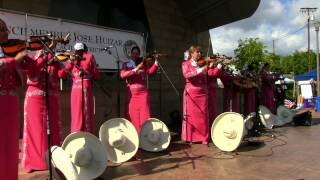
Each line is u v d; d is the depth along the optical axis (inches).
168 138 263.6
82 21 333.4
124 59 333.1
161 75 400.2
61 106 297.3
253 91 366.0
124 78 267.3
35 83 203.8
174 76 432.1
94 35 310.3
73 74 231.9
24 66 198.7
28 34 265.7
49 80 206.7
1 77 140.1
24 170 206.8
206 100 290.0
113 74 343.9
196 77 285.1
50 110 206.8
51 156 171.5
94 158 193.5
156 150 257.1
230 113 262.1
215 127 265.3
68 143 189.3
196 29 475.8
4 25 143.1
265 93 412.2
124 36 334.3
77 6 329.7
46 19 276.7
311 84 901.2
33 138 205.3
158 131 261.9
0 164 141.2
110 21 359.3
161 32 417.7
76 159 187.2
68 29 291.1
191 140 290.5
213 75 295.9
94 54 310.5
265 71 414.6
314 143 291.0
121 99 347.6
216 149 268.1
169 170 210.5
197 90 286.4
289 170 209.2
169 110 418.0
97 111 328.2
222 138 262.2
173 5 438.0
